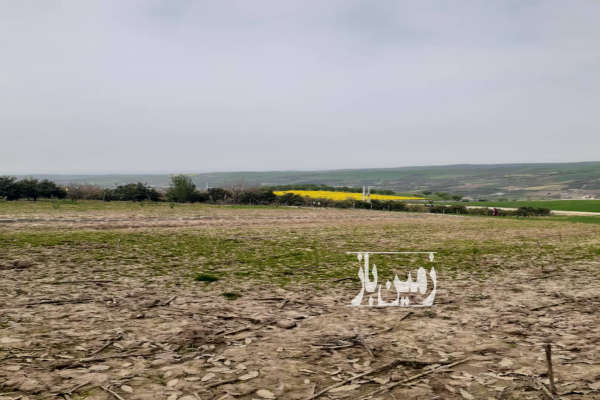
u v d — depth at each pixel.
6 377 3.50
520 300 6.56
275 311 5.80
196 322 5.22
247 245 13.47
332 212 40.97
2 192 38.66
